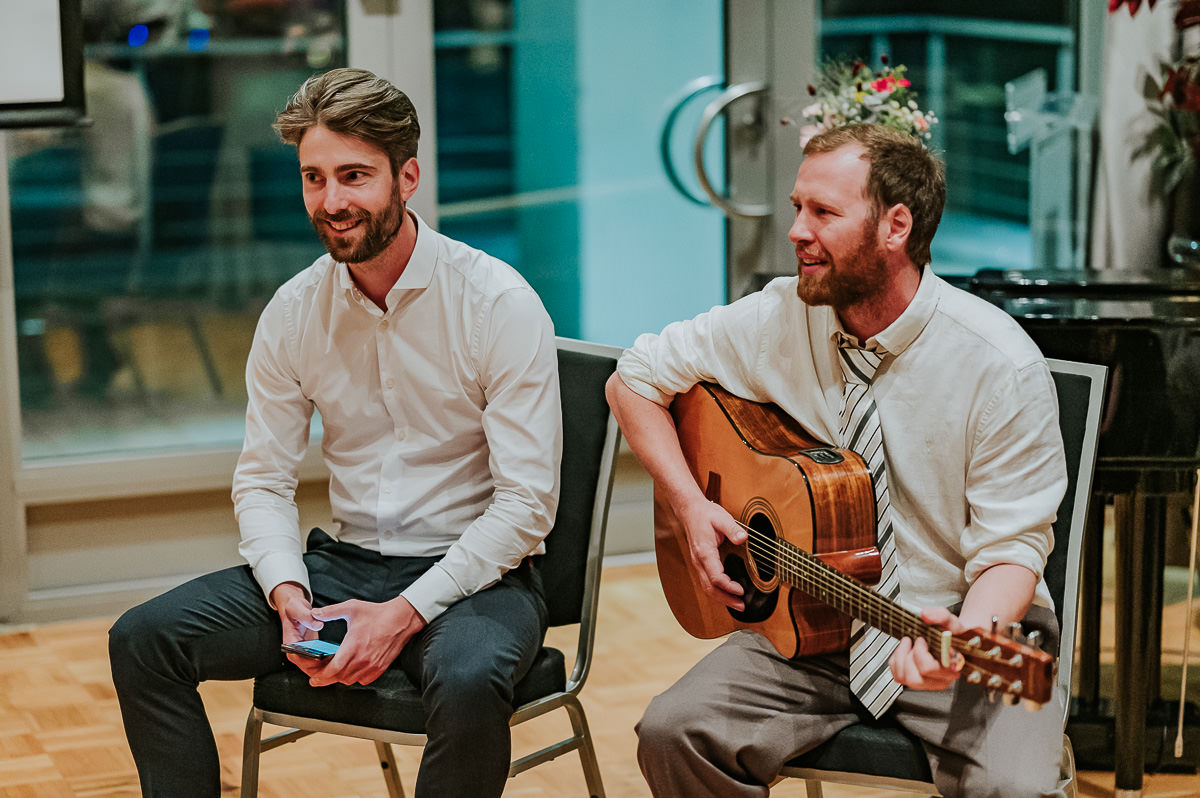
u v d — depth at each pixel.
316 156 2.00
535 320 2.11
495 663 1.88
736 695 1.85
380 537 2.16
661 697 1.87
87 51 3.59
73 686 3.20
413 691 1.94
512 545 2.05
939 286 1.86
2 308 3.54
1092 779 2.67
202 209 3.77
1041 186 4.04
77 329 3.70
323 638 2.06
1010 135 4.02
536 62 3.96
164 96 3.69
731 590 1.92
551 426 2.10
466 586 2.02
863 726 1.84
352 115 1.98
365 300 2.11
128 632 1.98
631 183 4.09
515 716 1.98
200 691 3.18
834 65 3.71
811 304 1.85
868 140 1.82
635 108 4.05
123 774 2.72
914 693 1.82
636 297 4.16
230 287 3.83
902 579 1.87
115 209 3.69
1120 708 2.52
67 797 2.62
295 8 3.75
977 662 1.57
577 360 2.18
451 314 2.10
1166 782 2.65
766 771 1.82
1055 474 1.79
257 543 2.11
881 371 1.88
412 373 2.12
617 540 4.12
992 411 1.80
